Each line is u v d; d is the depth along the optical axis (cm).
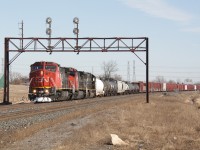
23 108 3306
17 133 1705
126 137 1745
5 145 1455
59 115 2781
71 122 2303
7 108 3297
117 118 2656
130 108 3650
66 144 1469
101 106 3816
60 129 1955
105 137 1672
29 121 2311
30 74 4600
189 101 7525
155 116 2880
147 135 1812
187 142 1664
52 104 3966
